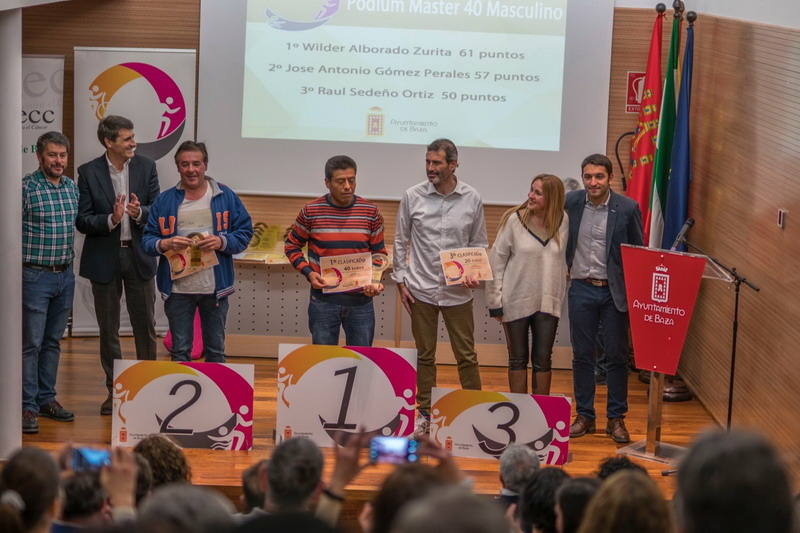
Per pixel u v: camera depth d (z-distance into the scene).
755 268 5.73
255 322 7.42
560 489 2.71
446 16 7.32
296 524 1.59
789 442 5.04
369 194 7.44
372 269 5.68
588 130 7.37
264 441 5.51
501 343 7.42
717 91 6.66
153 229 5.67
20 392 5.29
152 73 7.35
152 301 6.09
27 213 5.63
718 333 6.48
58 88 7.40
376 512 2.19
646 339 5.46
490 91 7.36
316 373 5.25
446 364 7.44
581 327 5.84
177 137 7.40
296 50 7.35
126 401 5.20
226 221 5.70
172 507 2.13
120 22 7.45
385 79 7.36
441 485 2.20
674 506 2.63
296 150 7.41
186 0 7.40
